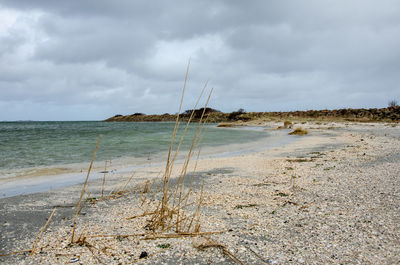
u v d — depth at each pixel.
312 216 4.28
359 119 47.38
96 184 7.02
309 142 17.41
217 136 24.66
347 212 4.35
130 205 5.18
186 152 13.58
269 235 3.64
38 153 13.09
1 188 6.64
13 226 4.10
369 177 6.65
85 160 10.98
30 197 5.83
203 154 12.92
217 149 14.82
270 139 20.92
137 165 9.91
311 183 6.52
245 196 5.64
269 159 10.63
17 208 5.05
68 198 5.76
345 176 7.01
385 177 6.50
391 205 4.52
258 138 22.05
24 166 9.59
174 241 3.49
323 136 21.92
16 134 30.33
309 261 2.89
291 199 5.32
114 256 3.10
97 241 3.50
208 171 8.55
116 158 11.58
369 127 31.19
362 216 4.13
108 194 6.06
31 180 7.49
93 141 20.00
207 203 5.20
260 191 6.02
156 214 4.02
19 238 3.64
